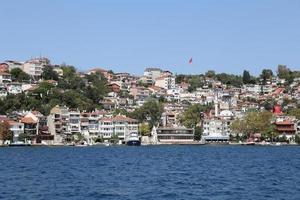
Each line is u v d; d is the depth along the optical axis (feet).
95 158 651.25
